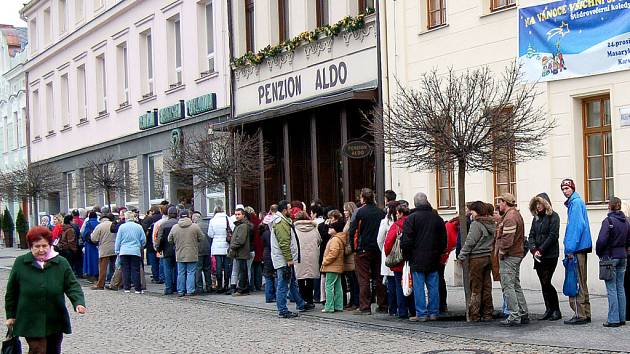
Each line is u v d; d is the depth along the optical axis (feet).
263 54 91.15
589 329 44.32
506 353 38.99
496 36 63.98
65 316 32.71
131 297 72.02
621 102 56.03
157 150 115.44
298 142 89.30
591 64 57.67
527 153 53.83
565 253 45.83
